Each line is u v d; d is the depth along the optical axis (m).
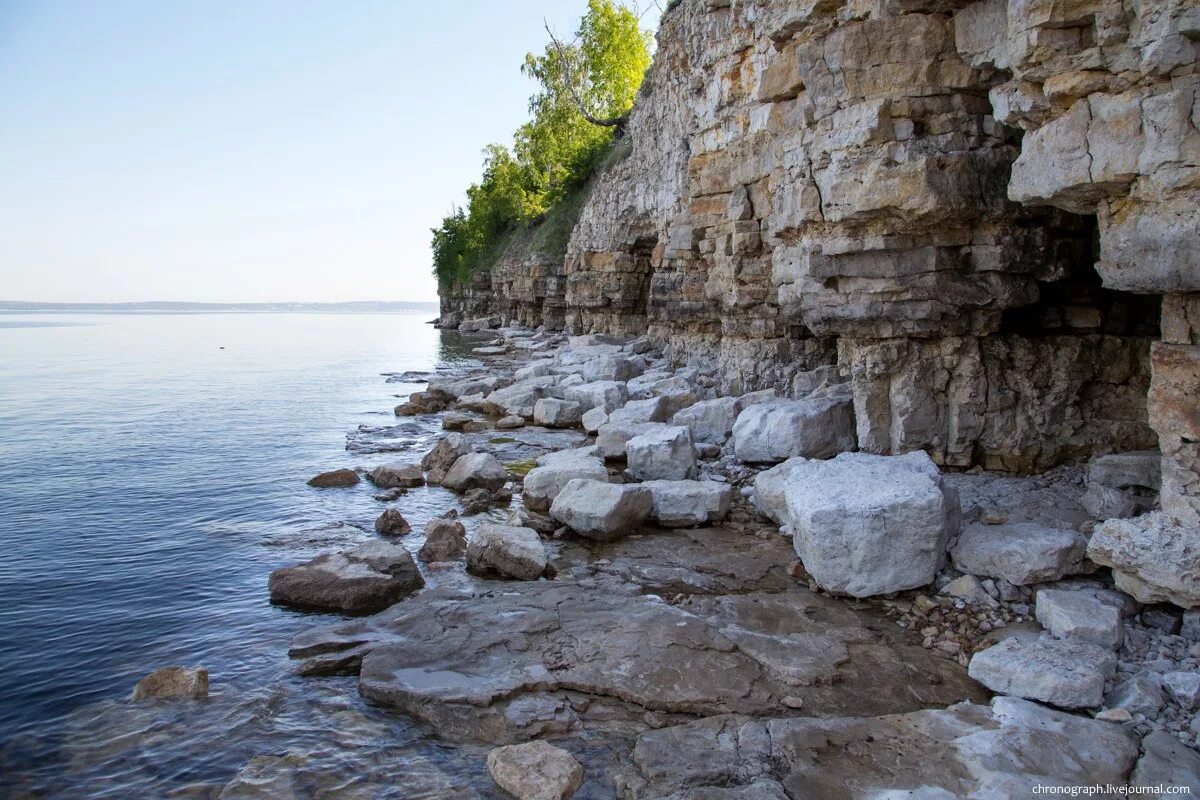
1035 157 7.45
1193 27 6.06
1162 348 6.98
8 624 8.19
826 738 5.70
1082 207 7.49
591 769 5.66
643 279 35.62
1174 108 6.30
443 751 5.91
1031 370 10.59
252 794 5.43
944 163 9.61
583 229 40.22
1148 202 6.69
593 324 39.16
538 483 11.91
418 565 9.70
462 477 13.34
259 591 9.03
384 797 5.40
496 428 19.03
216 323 108.25
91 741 6.11
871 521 7.92
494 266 66.25
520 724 6.13
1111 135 6.77
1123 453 9.84
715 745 5.71
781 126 12.92
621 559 9.62
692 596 8.38
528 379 24.47
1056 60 7.03
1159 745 5.31
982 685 6.50
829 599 8.18
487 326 64.50
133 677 7.10
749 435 13.11
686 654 6.99
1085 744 5.36
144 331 76.12
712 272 19.05
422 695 6.46
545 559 9.25
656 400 16.83
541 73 60.06
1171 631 6.86
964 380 10.67
